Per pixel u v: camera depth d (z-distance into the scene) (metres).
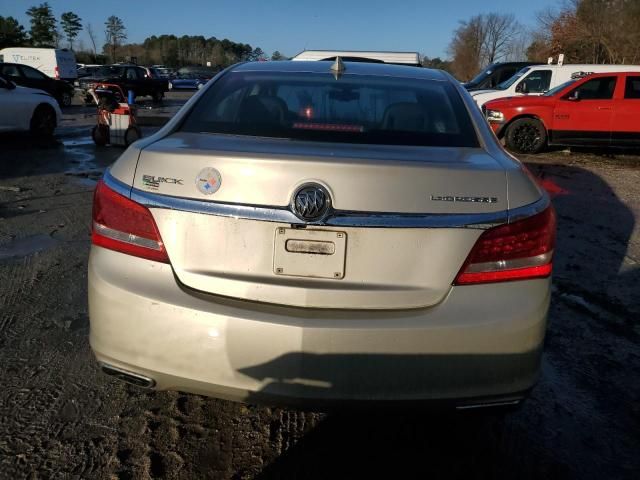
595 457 2.45
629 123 11.15
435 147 2.30
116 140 10.99
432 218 1.93
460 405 1.99
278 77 2.91
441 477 2.29
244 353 1.95
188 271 2.02
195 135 2.35
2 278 4.10
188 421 2.60
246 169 1.96
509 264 1.98
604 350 3.38
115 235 2.10
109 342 2.08
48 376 2.89
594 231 5.93
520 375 2.00
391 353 1.92
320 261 1.96
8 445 2.38
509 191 2.00
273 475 2.28
